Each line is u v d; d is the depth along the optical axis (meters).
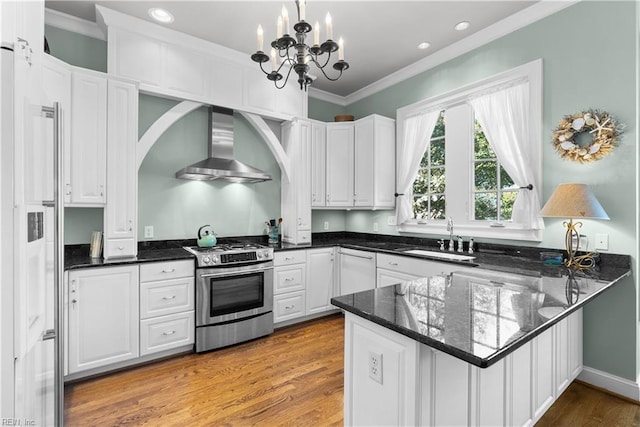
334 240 4.32
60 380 1.25
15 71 0.91
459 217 3.20
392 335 1.12
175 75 2.96
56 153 1.24
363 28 2.86
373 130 3.70
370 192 3.73
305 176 3.81
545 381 1.73
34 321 1.14
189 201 3.37
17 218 0.93
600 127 2.21
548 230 2.52
